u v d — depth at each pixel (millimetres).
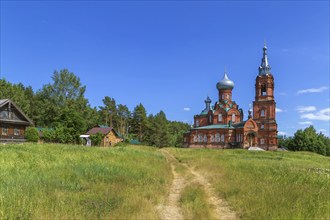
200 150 64938
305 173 19797
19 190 11492
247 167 25188
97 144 77000
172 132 143875
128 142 100625
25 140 59250
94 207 10398
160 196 13578
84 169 18422
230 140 88312
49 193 11656
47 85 91438
